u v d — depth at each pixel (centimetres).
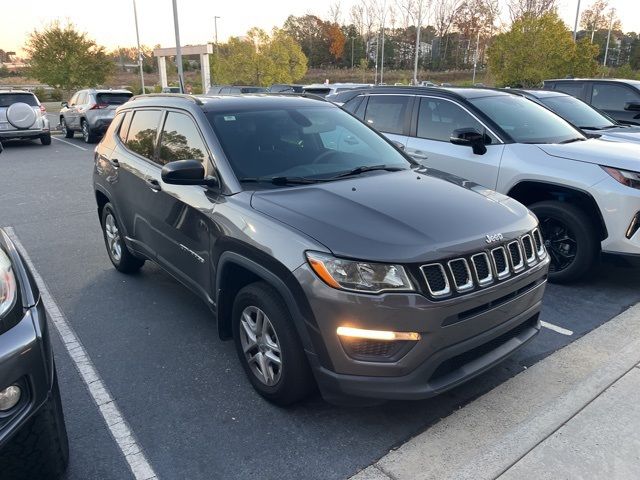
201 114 389
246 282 346
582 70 2428
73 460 284
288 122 407
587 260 486
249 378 339
